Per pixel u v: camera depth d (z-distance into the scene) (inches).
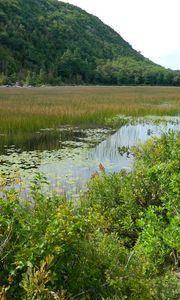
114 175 282.7
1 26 3996.1
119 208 247.0
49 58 4271.7
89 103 1170.0
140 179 263.3
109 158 500.1
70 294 131.3
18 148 557.6
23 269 136.2
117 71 4766.2
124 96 1627.7
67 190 350.0
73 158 495.5
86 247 148.9
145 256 180.4
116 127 805.9
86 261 146.6
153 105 1201.4
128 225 227.5
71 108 994.1
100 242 158.9
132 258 162.4
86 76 4382.4
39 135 672.4
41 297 120.4
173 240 190.9
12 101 1174.3
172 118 962.7
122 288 143.8
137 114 991.6
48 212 156.0
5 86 2930.6
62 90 2267.5
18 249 139.6
